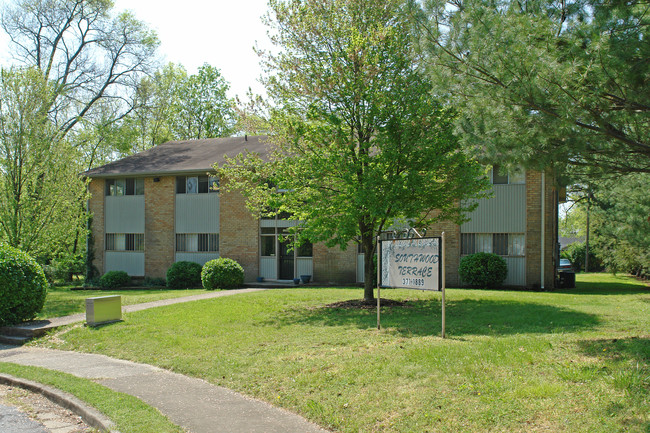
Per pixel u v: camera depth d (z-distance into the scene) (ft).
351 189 41.83
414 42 26.66
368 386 21.06
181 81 149.38
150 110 126.00
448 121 40.78
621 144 23.17
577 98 21.34
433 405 18.25
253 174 50.29
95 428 19.29
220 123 153.69
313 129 43.98
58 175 64.13
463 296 53.11
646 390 17.40
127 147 129.90
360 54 42.55
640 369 19.71
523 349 24.66
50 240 64.59
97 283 89.71
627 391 17.38
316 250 79.97
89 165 132.57
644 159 24.70
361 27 45.39
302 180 44.45
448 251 72.64
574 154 23.41
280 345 30.22
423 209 45.57
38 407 22.45
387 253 33.63
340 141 41.96
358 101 42.73
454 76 24.50
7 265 41.14
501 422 16.25
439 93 25.64
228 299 52.19
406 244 32.04
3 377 26.71
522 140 22.68
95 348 33.91
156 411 19.89
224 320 39.45
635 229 44.57
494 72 22.65
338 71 42.83
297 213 48.19
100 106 122.62
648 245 45.29
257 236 83.51
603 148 23.31
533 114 22.59
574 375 19.54
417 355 24.61
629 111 22.03
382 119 42.98
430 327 33.42
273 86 46.70
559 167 24.59
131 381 24.91
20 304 41.60
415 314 39.86
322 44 45.65
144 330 37.42
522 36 22.04
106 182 94.27
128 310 47.01
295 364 25.40
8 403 23.09
